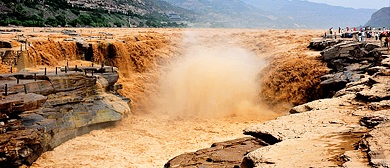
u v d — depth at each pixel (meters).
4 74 19.08
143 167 16.52
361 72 26.70
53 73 20.58
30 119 15.91
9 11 100.38
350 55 29.36
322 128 9.57
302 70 31.69
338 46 30.11
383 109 10.23
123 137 21.36
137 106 29.50
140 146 19.92
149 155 18.41
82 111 20.50
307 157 7.39
